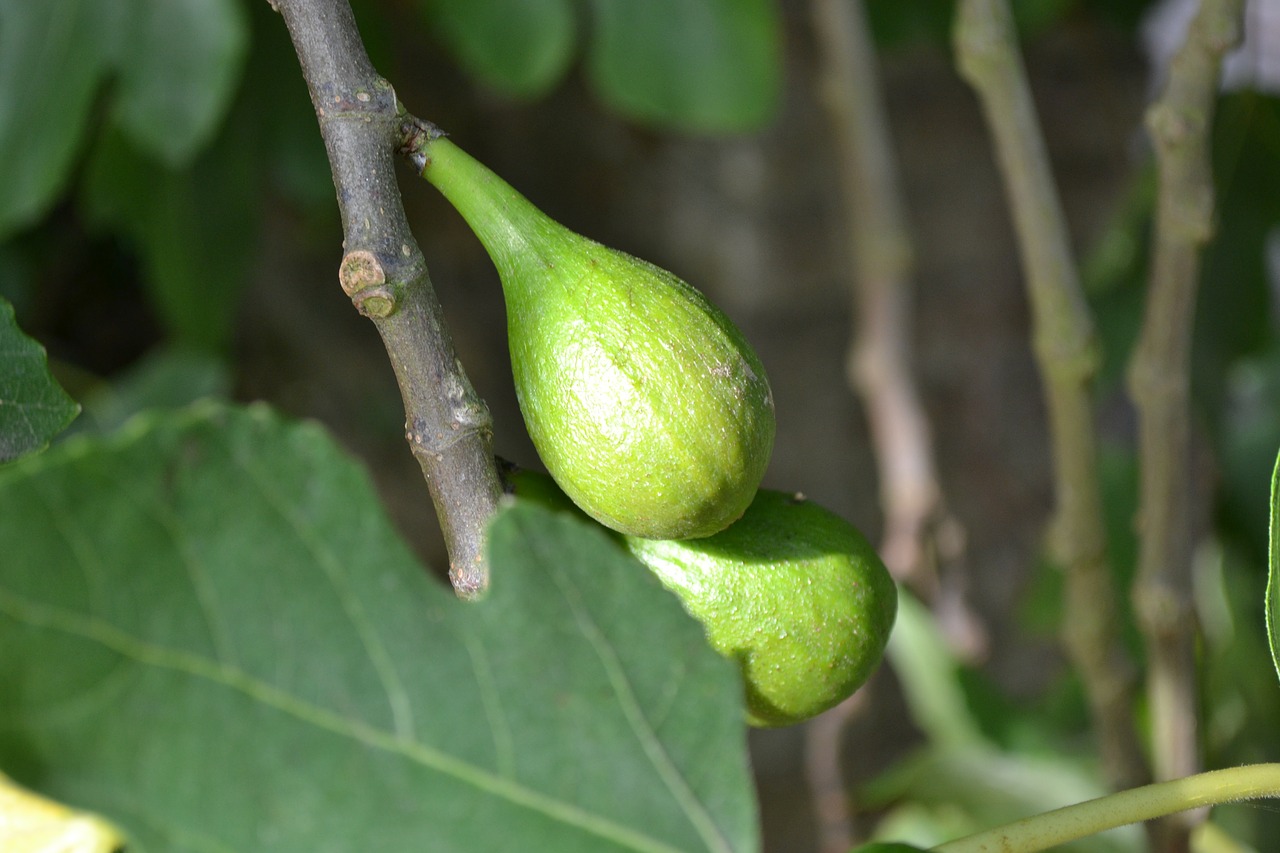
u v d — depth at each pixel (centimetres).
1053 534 52
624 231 96
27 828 38
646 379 39
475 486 38
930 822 70
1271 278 65
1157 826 50
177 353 74
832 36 71
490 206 39
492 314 96
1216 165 64
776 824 104
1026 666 103
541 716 35
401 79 90
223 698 34
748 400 39
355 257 37
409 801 35
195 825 34
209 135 72
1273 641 38
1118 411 90
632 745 36
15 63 66
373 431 94
